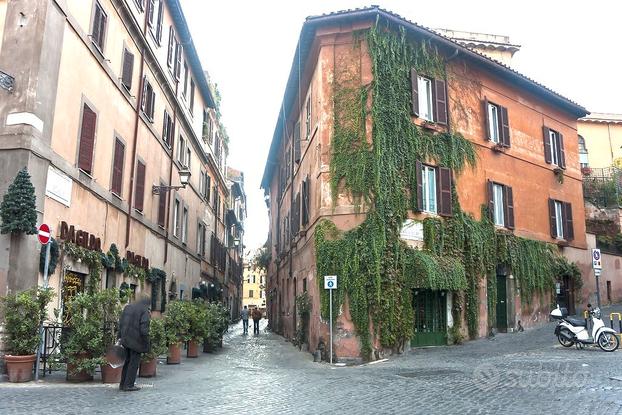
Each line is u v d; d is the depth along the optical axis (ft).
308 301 64.75
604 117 124.47
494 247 66.03
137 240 62.85
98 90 50.06
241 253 224.53
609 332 50.19
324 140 59.41
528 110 77.92
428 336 57.72
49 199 39.88
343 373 42.60
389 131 58.18
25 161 37.19
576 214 83.20
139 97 62.28
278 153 114.73
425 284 54.90
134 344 30.94
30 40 39.04
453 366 43.91
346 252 55.52
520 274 69.36
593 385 31.12
